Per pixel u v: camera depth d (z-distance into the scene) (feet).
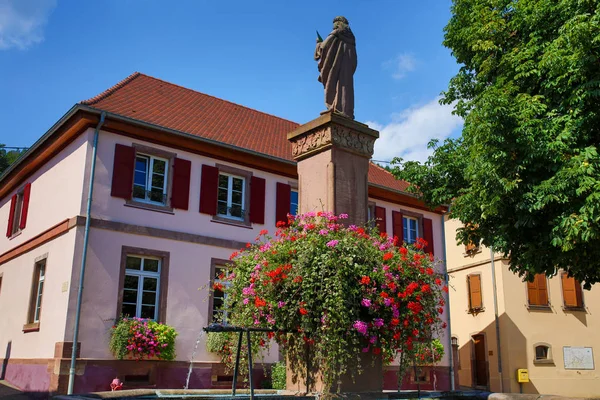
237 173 55.47
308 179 25.31
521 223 31.07
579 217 28.17
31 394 45.57
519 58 33.45
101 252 45.29
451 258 88.53
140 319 45.62
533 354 76.38
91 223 45.11
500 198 31.12
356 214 24.64
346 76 25.89
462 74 41.65
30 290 51.11
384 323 19.74
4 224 63.57
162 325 46.32
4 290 58.23
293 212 59.88
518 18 35.12
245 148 55.01
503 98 30.60
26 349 49.26
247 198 55.77
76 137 48.73
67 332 42.42
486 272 81.10
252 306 21.09
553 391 75.82
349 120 24.99
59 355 42.16
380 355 20.92
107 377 43.37
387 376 57.62
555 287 79.82
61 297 44.52
